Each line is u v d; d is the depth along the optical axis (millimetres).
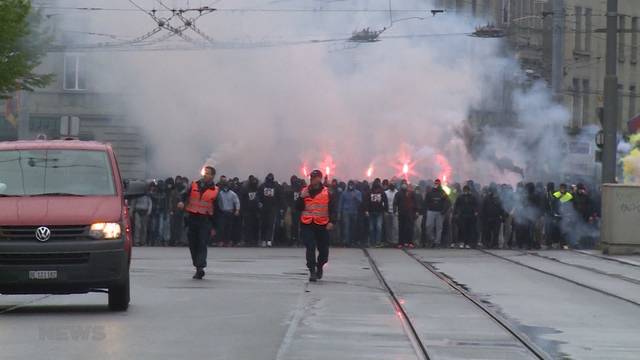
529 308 50125
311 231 62531
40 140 51406
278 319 44406
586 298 54625
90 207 45781
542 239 105250
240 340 38469
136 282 60969
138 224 101500
